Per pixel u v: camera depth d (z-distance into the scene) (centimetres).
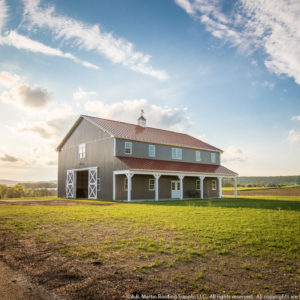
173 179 2761
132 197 2344
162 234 748
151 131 2945
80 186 2889
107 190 2300
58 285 431
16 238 717
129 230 805
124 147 2373
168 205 1650
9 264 528
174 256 561
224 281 443
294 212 1216
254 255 570
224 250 589
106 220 985
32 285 433
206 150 3231
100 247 624
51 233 773
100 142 2456
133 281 442
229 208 1421
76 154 2775
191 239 692
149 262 526
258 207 1473
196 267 502
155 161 2530
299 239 689
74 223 926
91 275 467
